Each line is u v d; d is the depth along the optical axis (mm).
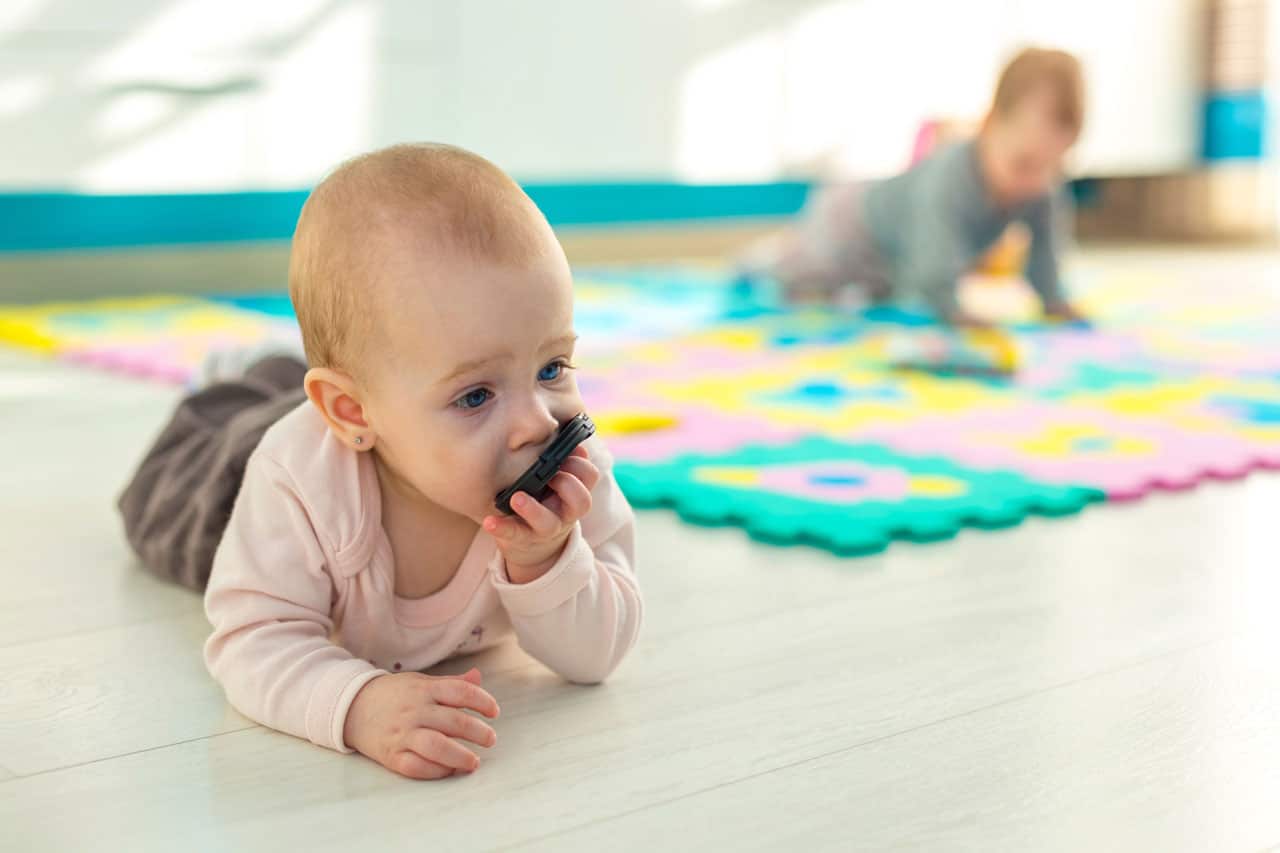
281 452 882
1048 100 2363
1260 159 4012
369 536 877
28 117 2504
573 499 804
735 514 1294
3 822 729
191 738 837
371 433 843
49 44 2496
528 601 851
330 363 837
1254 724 857
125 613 1062
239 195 2738
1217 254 3678
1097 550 1222
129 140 2594
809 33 3371
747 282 2844
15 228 2533
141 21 2564
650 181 3236
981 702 890
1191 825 728
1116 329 2453
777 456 1519
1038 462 1502
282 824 727
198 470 1119
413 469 828
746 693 906
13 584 1127
